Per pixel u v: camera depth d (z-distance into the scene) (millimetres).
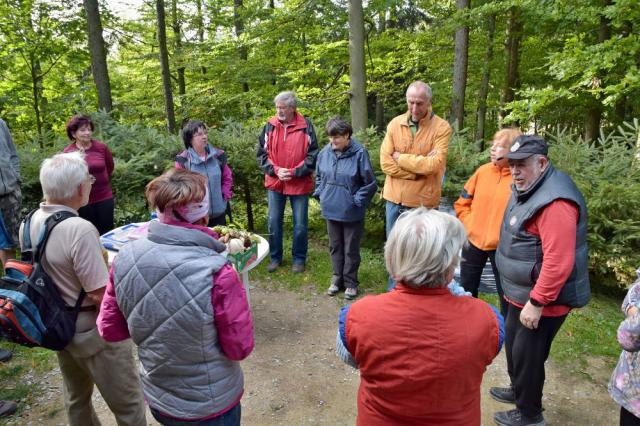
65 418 2832
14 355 3482
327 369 3359
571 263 2125
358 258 4367
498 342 1440
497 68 10602
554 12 7004
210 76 13211
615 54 6016
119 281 1647
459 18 8438
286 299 4438
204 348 1637
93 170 4422
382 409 1431
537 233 2273
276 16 8695
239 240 3203
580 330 3812
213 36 13945
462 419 1386
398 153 3941
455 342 1348
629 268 4293
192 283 1567
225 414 1763
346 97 9250
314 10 8461
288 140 4520
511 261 2393
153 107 14109
